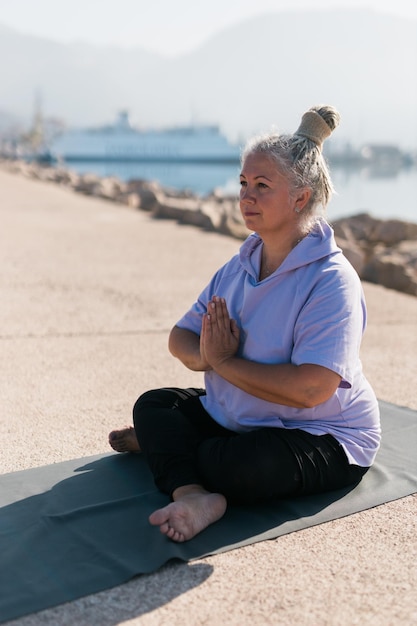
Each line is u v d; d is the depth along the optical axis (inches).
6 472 106.0
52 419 129.0
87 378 153.5
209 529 88.4
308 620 71.8
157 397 102.1
